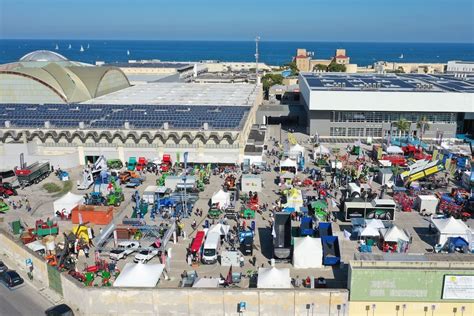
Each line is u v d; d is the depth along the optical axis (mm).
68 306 51750
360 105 125125
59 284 54750
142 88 162875
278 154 110250
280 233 60969
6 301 53906
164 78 193500
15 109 117188
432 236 67000
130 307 51500
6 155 97938
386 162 98125
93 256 61812
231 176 89750
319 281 52812
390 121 127562
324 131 129625
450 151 108250
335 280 55438
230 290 50344
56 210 74250
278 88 193875
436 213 74812
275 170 98188
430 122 126500
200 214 74688
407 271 48750
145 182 90688
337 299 49875
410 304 49469
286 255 59688
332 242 61312
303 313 50469
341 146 119000
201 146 98438
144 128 100062
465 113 125125
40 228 67688
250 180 84188
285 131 137625
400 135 127125
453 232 62219
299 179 91312
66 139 102000
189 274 55000
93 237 66812
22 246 60562
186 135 99438
